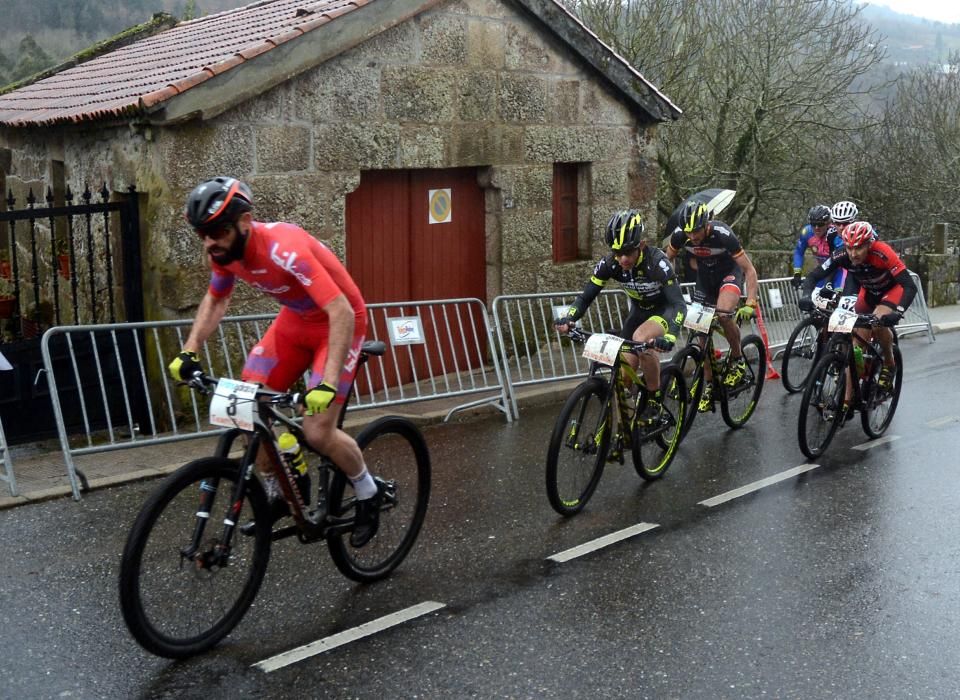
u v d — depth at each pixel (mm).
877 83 18953
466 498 5617
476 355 9383
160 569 3533
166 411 7324
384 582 4406
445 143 8727
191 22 11945
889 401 7195
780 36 16469
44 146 9031
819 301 7273
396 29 8172
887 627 3967
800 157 17641
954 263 15180
